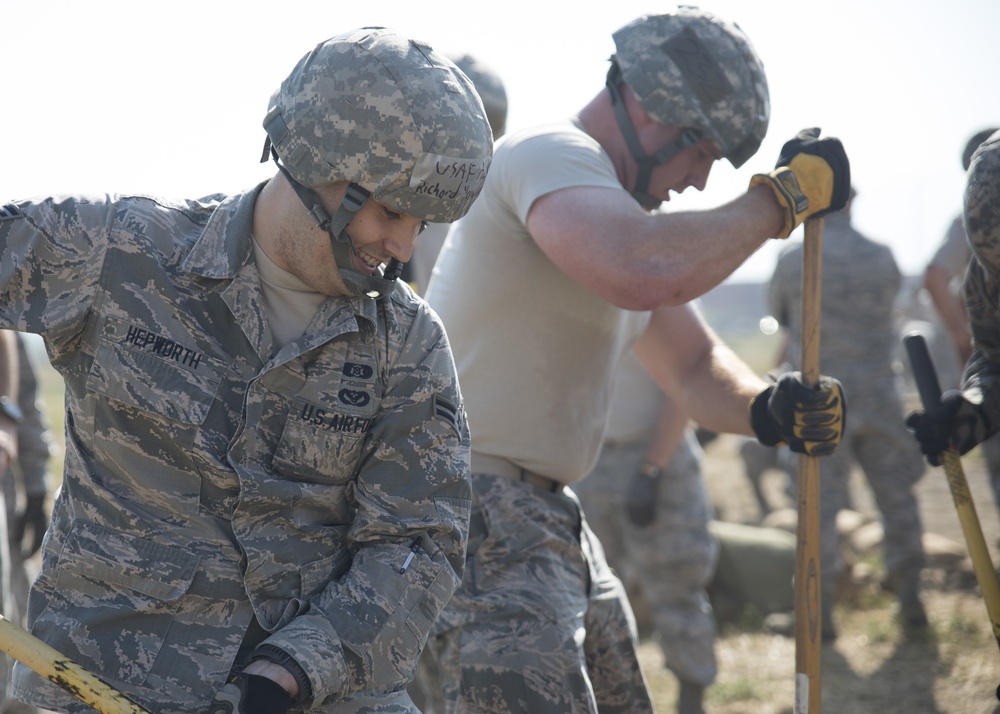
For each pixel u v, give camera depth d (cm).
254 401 344
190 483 345
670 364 552
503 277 488
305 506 357
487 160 344
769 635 988
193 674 340
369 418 356
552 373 495
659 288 426
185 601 344
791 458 1012
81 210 337
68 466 354
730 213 434
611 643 505
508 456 494
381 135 324
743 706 828
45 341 340
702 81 455
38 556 1034
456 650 483
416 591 357
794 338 1012
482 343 495
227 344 345
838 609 1022
